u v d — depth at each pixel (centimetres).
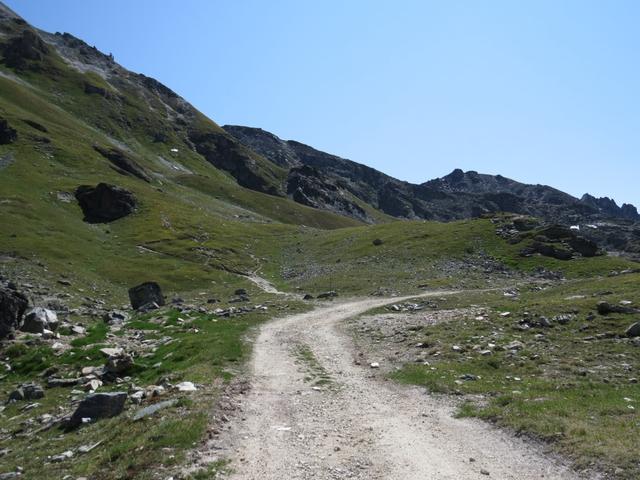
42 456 1556
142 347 3272
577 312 3619
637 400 1858
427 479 1255
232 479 1252
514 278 7725
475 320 3703
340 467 1337
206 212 14838
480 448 1454
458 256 9106
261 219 17088
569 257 8581
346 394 2114
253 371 2531
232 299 6384
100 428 1738
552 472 1267
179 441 1458
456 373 2397
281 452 1443
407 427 1667
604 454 1297
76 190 12056
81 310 4812
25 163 13038
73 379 2581
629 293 4175
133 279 7794
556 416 1634
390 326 3938
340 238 12019
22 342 3155
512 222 10462
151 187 15875
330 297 6425
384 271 8475
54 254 7831
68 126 19050
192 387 2080
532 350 2803
